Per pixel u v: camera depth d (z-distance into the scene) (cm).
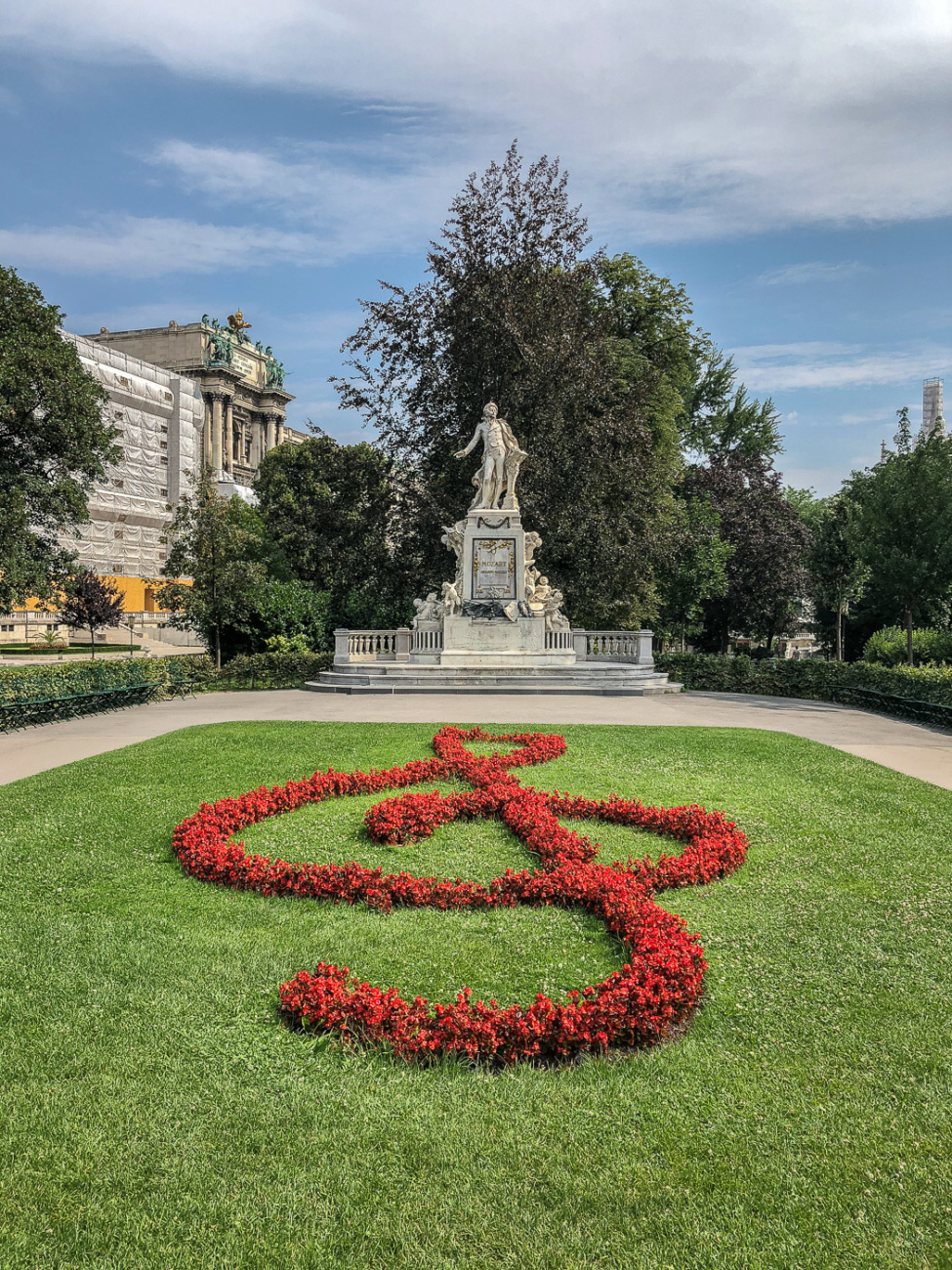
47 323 3266
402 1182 393
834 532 3784
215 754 1342
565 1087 464
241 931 677
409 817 939
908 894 752
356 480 3688
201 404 10431
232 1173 397
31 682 1817
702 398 5969
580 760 1323
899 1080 473
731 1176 396
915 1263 346
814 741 1494
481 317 3294
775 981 591
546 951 643
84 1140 419
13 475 3192
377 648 2991
